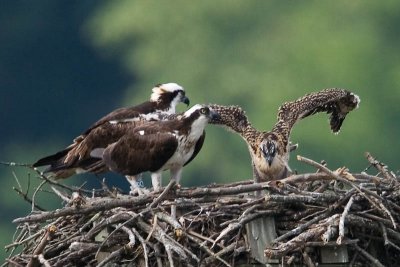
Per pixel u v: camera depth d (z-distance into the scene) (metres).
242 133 12.73
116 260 11.36
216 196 11.45
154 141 12.94
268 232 11.23
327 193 11.39
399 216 11.47
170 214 11.30
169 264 11.18
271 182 11.34
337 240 10.91
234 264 11.23
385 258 11.61
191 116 12.92
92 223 11.64
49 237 11.45
